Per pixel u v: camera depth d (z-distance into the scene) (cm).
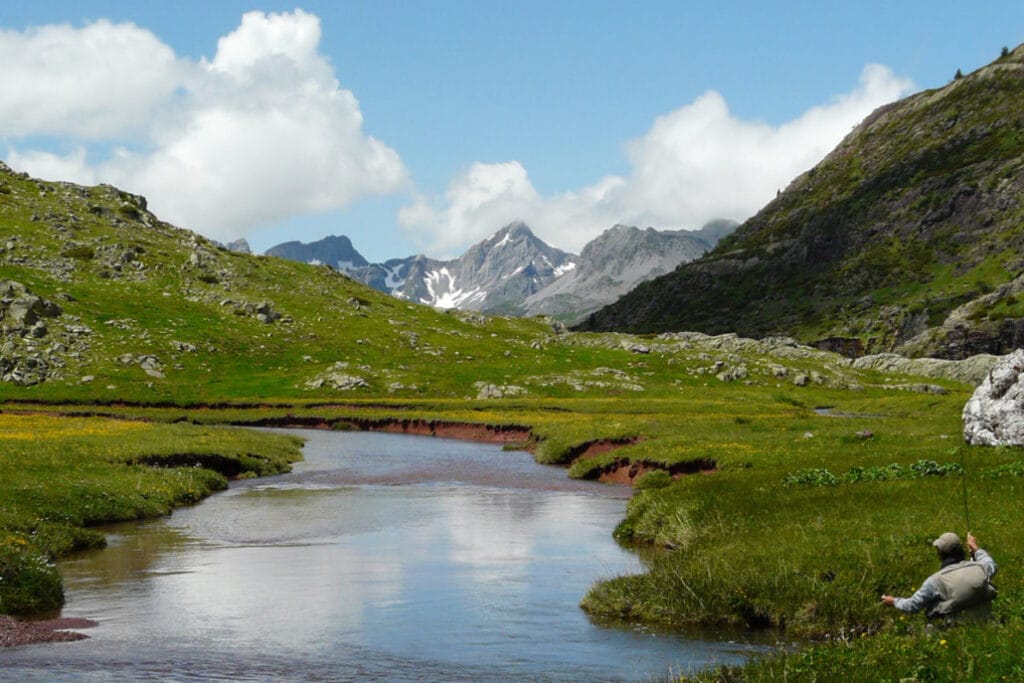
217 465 5331
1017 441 3969
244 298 15525
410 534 3303
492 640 1877
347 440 8262
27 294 12788
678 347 16300
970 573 1444
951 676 1172
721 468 4422
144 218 19612
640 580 2208
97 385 11081
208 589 2384
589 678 1599
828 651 1449
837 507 2766
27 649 1786
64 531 3009
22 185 18950
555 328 18438
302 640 1875
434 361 14050
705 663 1680
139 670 1638
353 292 18075
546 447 6450
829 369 16562
